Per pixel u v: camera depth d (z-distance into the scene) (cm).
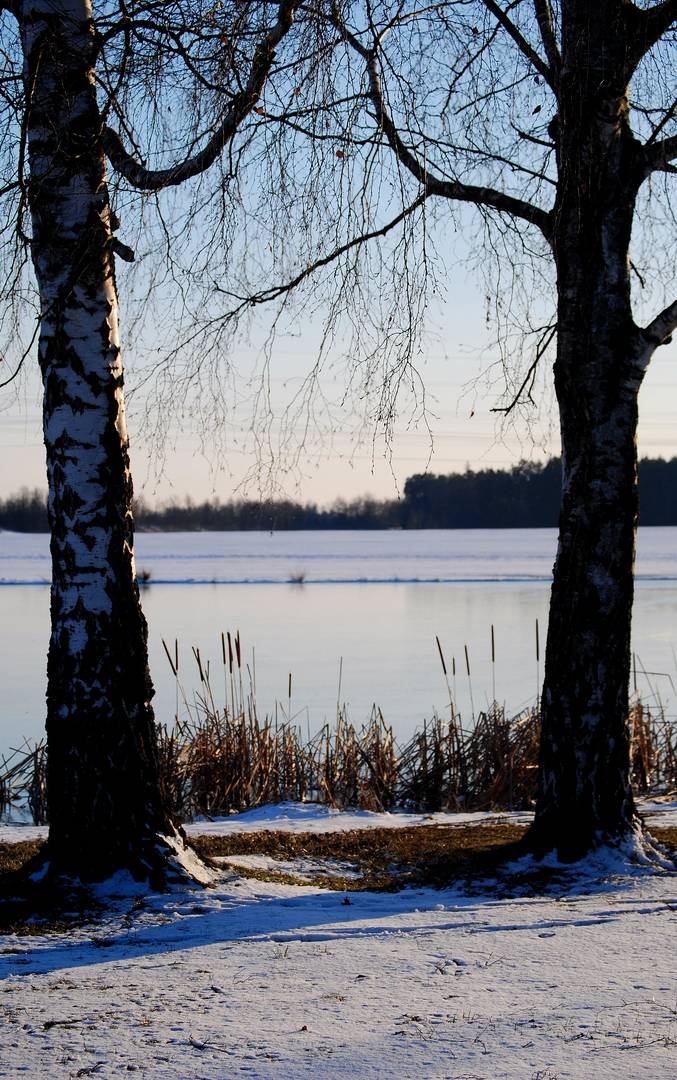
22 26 623
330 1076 358
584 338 698
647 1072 348
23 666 2197
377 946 517
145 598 4025
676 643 2402
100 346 627
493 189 668
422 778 1125
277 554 8362
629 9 690
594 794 699
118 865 621
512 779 1087
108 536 629
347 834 828
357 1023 409
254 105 581
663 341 684
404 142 592
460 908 599
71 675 627
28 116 541
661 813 916
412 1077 354
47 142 618
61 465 626
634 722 1167
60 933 550
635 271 759
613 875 659
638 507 706
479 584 4703
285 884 659
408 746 1174
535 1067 357
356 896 633
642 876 657
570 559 705
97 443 627
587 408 697
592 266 696
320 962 491
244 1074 362
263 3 564
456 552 8356
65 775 628
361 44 574
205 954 508
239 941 529
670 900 601
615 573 699
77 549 625
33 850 754
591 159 689
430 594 4131
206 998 443
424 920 570
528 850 707
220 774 1091
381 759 1136
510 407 756
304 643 2567
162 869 625
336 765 1137
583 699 701
